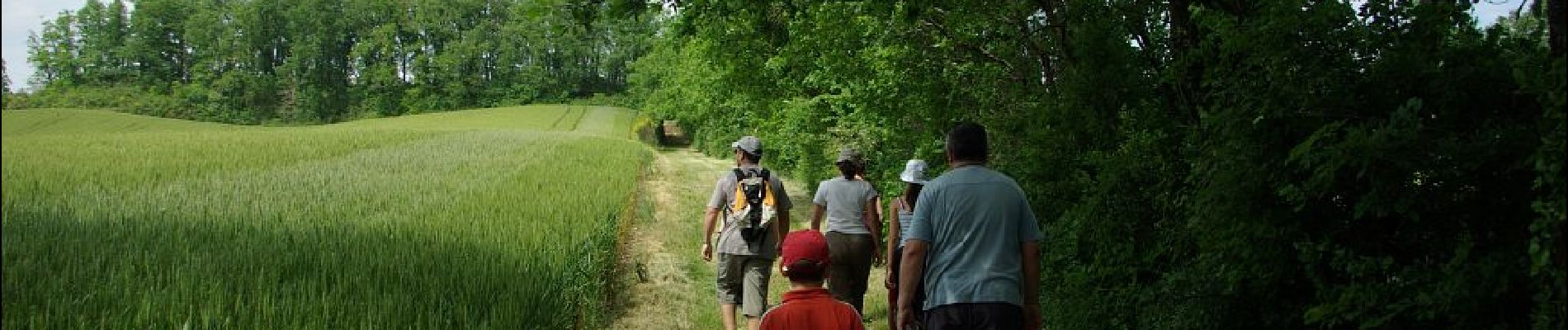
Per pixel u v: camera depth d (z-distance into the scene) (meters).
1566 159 2.53
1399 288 3.24
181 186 16.48
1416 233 3.52
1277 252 3.76
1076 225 5.07
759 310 6.69
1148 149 5.00
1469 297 3.00
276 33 149.38
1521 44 3.49
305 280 7.06
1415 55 3.47
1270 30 3.71
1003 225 3.81
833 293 7.00
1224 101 4.11
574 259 8.97
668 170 32.59
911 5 7.59
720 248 6.87
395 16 151.12
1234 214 3.81
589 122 88.81
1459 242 3.23
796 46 12.25
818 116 16.30
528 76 146.00
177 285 6.52
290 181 18.28
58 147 27.70
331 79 152.75
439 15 148.38
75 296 6.29
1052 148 5.41
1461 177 3.18
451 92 145.25
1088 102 5.25
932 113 9.77
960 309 3.70
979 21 8.45
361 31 152.75
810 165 19.17
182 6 152.75
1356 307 3.39
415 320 6.29
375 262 8.03
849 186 7.05
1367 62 3.71
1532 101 3.29
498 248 9.38
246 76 144.50
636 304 8.96
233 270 7.32
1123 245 4.86
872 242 7.05
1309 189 3.33
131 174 19.08
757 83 15.16
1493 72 3.35
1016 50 7.93
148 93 144.12
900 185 11.68
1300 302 4.05
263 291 6.59
